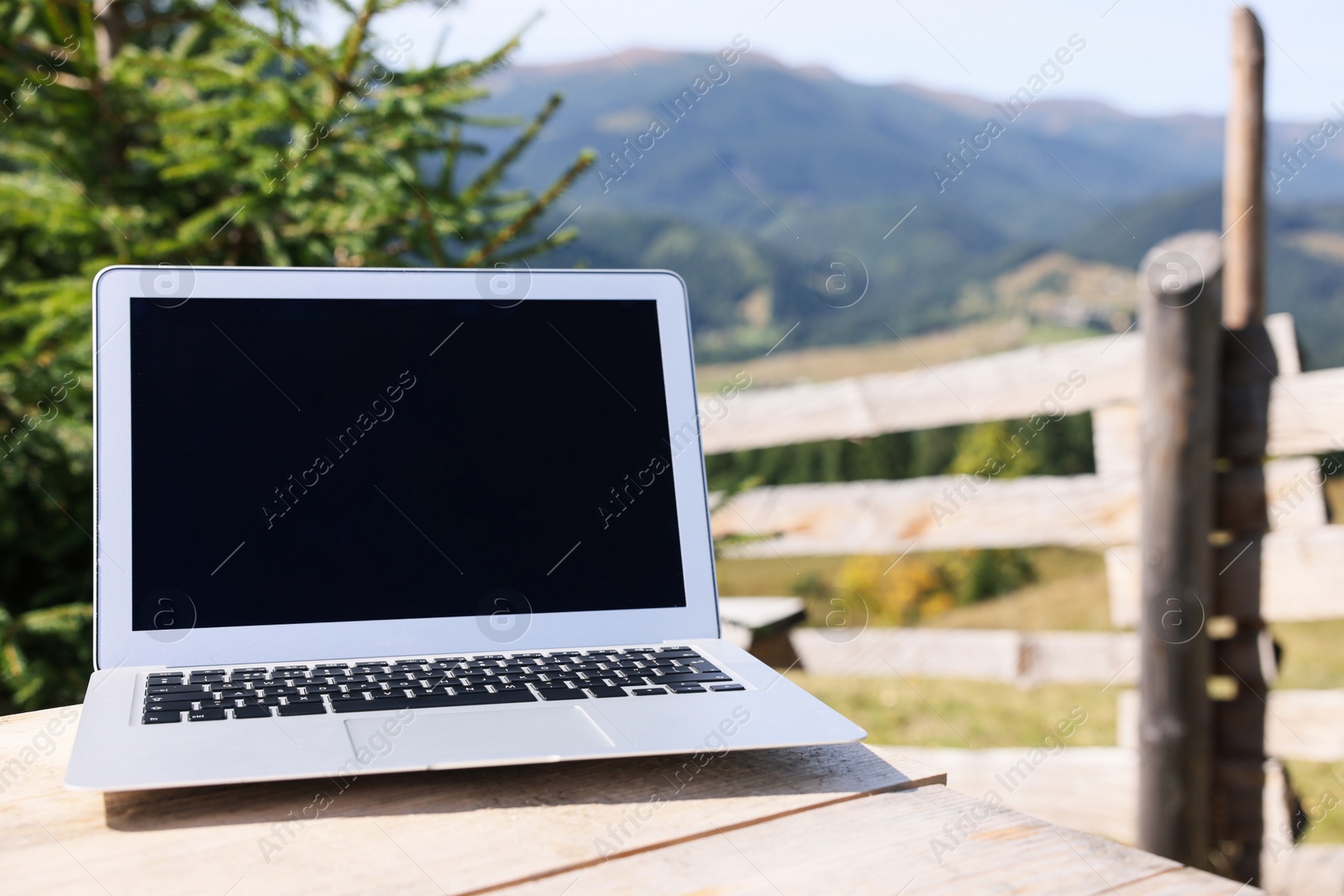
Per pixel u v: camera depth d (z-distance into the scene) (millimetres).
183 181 2443
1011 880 572
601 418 988
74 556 2504
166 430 891
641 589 960
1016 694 4508
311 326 937
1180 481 2201
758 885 562
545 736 729
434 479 938
